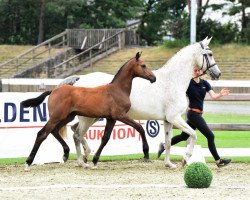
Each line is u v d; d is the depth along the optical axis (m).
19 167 16.00
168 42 63.00
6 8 78.94
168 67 15.88
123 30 63.19
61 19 79.56
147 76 15.42
